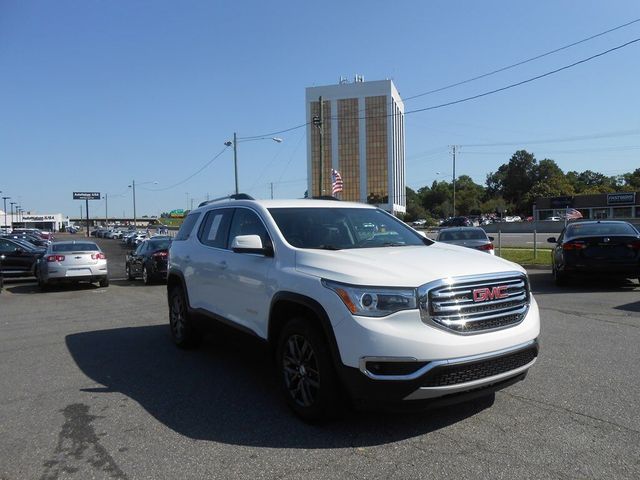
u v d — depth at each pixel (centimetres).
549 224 5384
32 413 484
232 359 672
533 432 412
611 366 582
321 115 3203
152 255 1666
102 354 709
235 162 4162
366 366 384
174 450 398
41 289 1623
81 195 12938
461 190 15175
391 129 11812
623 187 11981
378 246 520
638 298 1055
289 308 471
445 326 386
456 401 395
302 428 434
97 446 408
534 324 431
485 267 428
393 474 351
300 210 559
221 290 591
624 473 346
